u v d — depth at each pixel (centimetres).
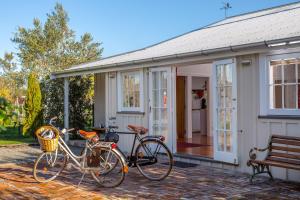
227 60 805
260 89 745
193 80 1465
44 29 3241
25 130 1456
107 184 666
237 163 785
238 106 787
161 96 989
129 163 732
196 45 929
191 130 1328
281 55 707
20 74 3136
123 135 1127
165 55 888
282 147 681
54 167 782
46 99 1508
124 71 1127
